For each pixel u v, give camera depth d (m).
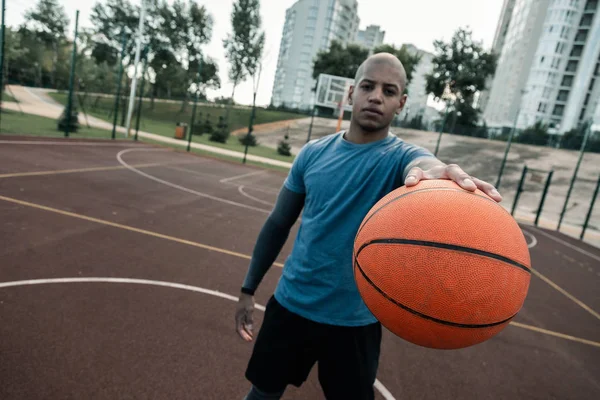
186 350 2.95
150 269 4.41
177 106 47.41
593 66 52.94
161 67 45.97
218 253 5.41
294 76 88.50
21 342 2.71
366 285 1.19
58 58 54.22
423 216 1.08
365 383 1.61
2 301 3.20
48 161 10.02
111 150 14.93
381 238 1.14
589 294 6.93
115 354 2.75
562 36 55.09
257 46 41.62
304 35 86.25
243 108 47.09
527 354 3.96
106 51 43.81
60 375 2.46
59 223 5.42
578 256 10.66
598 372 3.86
